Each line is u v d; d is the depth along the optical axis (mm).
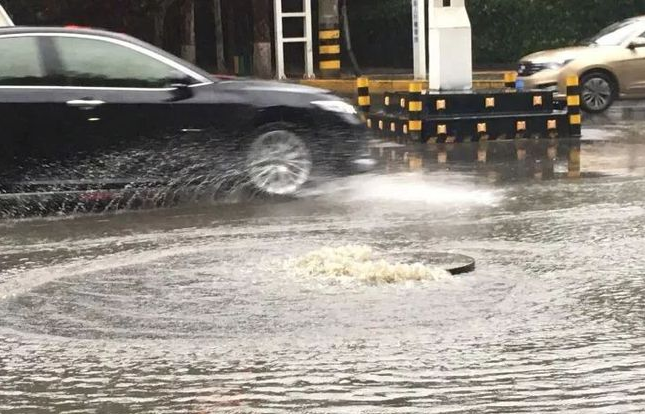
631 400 6430
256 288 9164
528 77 28219
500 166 17344
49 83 13836
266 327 8023
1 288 9516
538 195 14141
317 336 7789
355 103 29672
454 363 7164
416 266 9492
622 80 27891
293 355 7391
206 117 14289
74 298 9039
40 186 13781
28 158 13695
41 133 13703
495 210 13047
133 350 7590
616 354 7309
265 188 14531
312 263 9805
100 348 7656
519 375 6906
